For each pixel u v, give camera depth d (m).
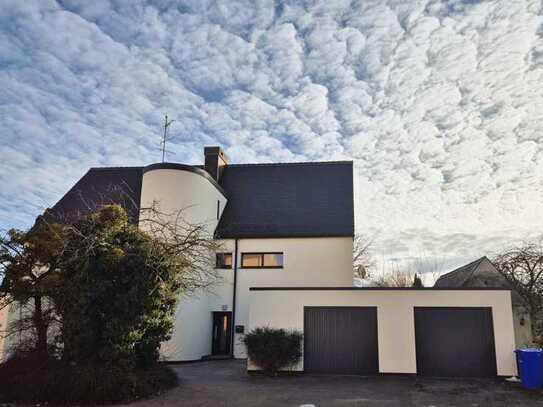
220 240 19.98
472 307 13.76
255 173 23.38
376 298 14.22
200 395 10.80
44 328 11.28
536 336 15.91
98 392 9.83
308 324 14.38
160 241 11.99
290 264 19.50
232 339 19.03
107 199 21.62
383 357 13.79
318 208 20.89
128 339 10.69
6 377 10.49
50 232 11.23
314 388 11.79
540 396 10.80
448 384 12.39
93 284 10.71
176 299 12.02
